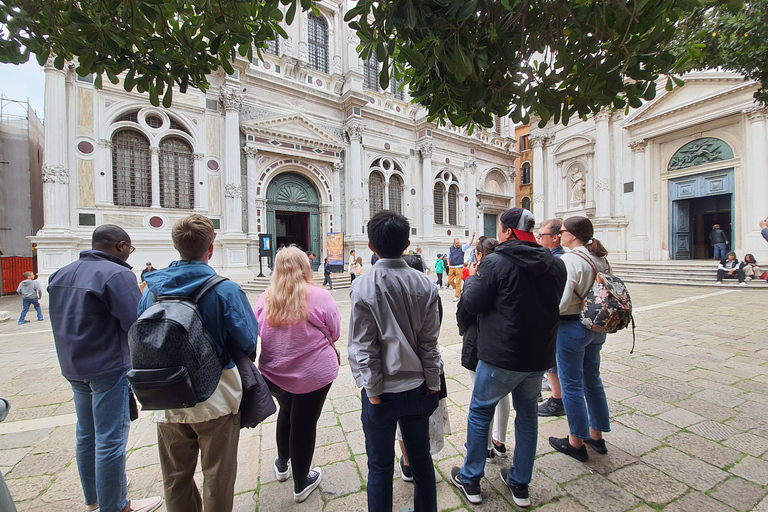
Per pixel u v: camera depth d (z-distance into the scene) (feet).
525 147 82.38
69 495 7.40
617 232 54.13
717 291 33.71
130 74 7.74
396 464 8.41
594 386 8.20
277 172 50.52
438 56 6.57
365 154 58.18
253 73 47.47
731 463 7.75
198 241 5.54
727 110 43.24
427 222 63.87
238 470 8.18
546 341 6.24
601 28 6.66
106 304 6.29
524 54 7.09
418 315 5.63
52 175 34.42
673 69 7.43
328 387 7.13
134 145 40.01
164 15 7.46
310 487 7.24
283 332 6.92
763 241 40.98
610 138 55.62
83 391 6.56
